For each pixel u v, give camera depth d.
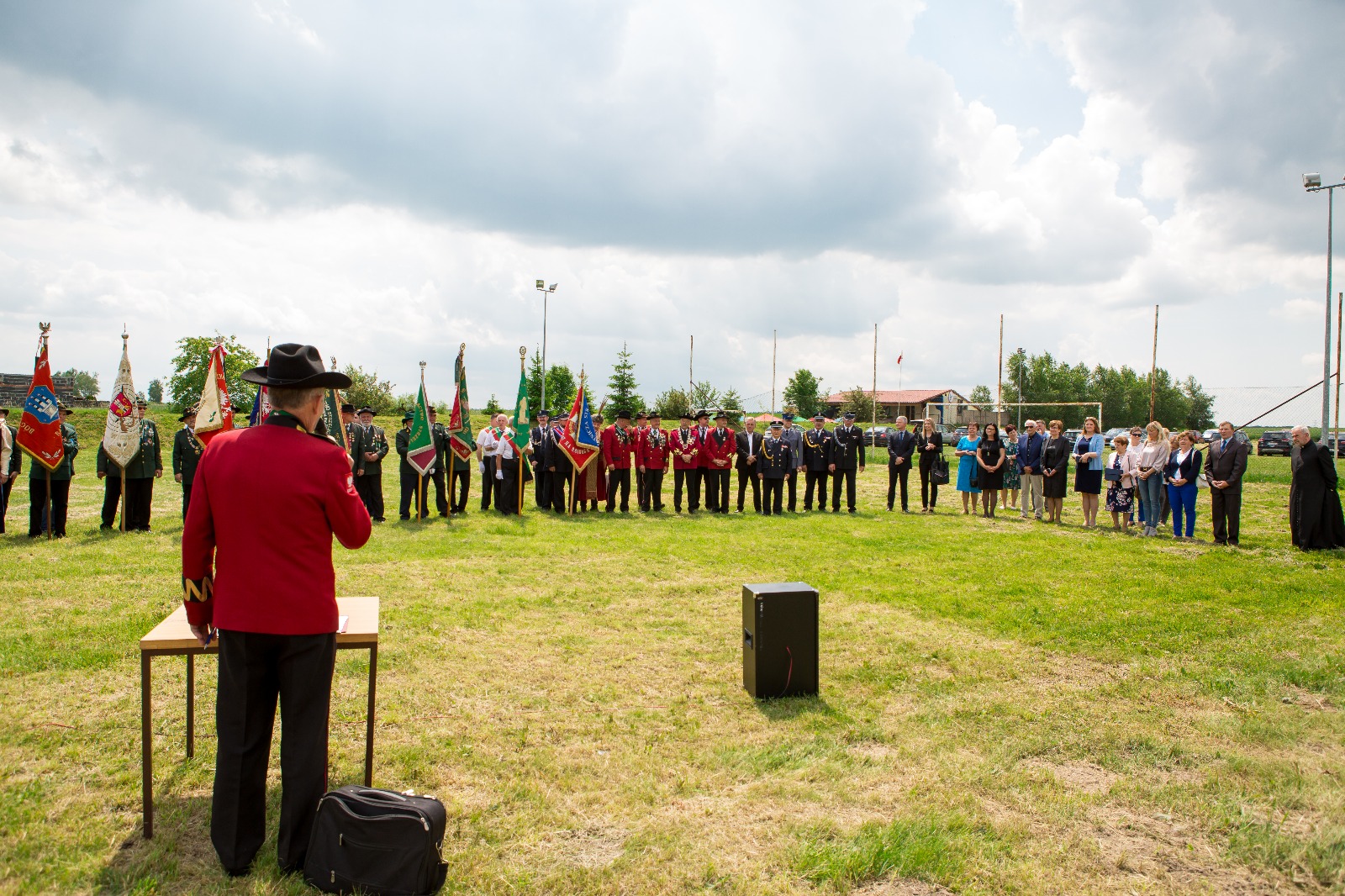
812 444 16.31
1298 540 11.66
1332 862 3.40
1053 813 3.88
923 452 16.64
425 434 14.07
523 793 4.05
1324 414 18.94
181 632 3.65
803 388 60.22
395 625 7.05
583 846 3.59
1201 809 3.90
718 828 3.72
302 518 3.24
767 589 5.54
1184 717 5.12
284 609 3.20
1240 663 6.19
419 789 4.07
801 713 5.19
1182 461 12.71
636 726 4.93
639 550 11.09
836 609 7.91
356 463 14.18
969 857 3.47
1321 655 6.36
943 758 4.49
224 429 11.12
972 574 9.58
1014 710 5.20
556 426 15.55
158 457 12.78
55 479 11.87
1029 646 6.69
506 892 3.20
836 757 4.50
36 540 11.49
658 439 15.98
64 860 3.34
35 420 11.49
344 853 3.17
